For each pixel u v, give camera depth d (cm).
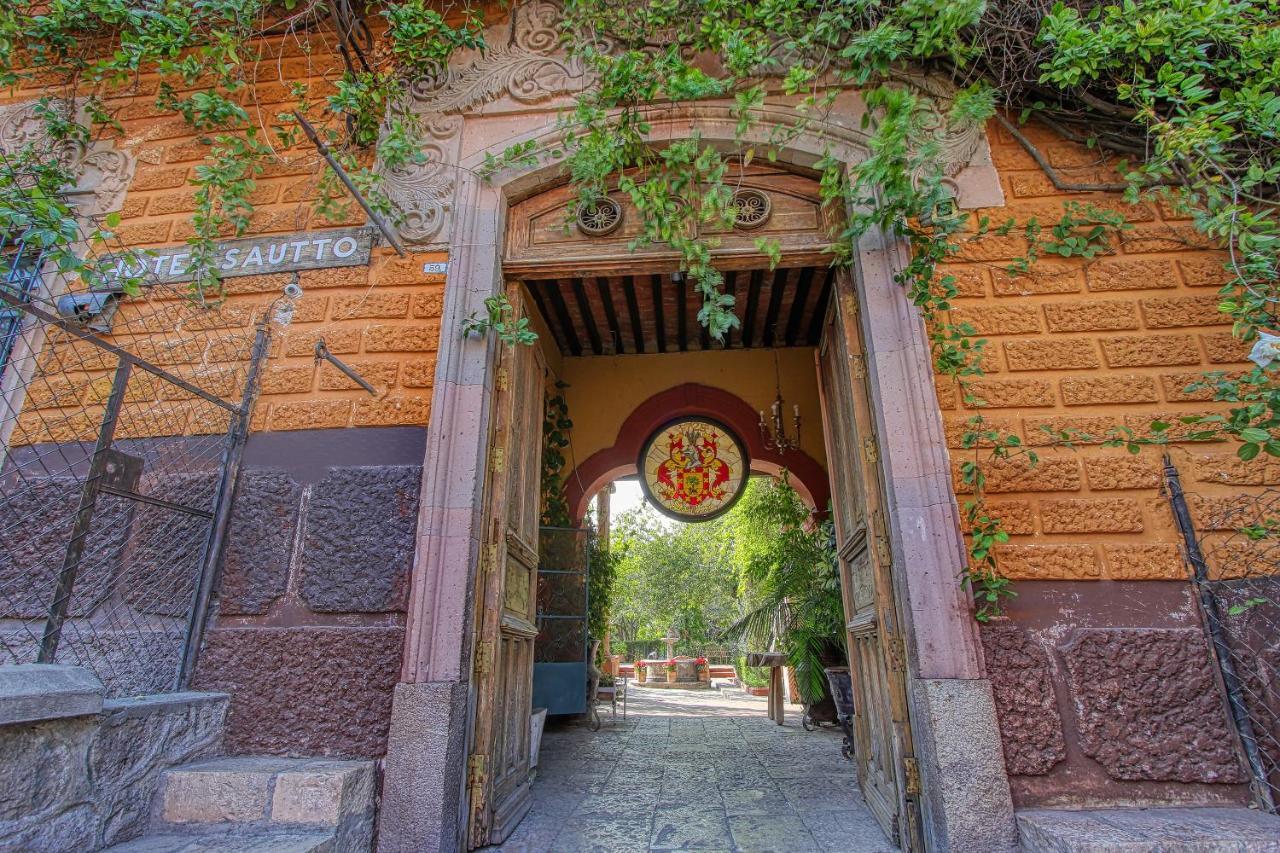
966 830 234
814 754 488
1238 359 284
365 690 272
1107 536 269
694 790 372
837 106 335
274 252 345
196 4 342
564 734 589
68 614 290
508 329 310
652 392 675
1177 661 250
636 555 1923
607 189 349
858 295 317
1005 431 283
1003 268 307
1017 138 326
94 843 208
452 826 253
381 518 295
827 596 589
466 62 364
